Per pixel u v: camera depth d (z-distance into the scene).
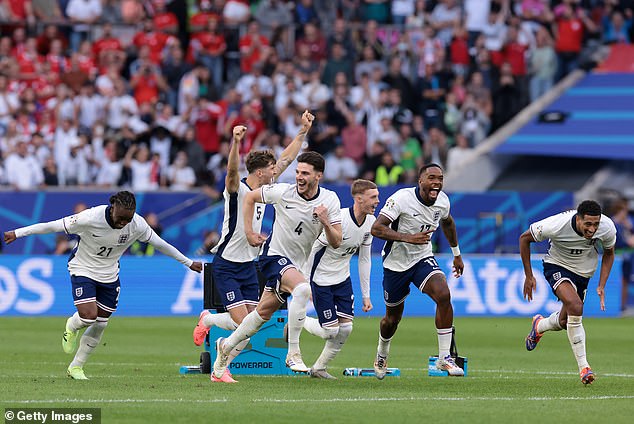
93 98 94.75
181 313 80.25
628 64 106.81
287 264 39.16
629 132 99.25
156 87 97.00
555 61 104.06
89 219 39.31
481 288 81.25
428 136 98.06
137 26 101.75
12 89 96.69
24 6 101.31
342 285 42.22
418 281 42.25
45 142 92.56
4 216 86.69
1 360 49.72
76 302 40.03
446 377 43.47
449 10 103.62
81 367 41.06
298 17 103.44
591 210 40.44
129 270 79.88
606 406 33.78
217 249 41.75
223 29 99.75
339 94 95.12
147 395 35.06
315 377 42.00
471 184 97.88
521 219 87.62
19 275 78.38
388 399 34.88
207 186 92.56
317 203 38.84
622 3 107.50
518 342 62.69
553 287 42.03
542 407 33.28
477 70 101.25
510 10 105.12
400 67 98.06
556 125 100.69
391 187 86.56
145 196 88.06
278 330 43.69
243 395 35.41
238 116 93.88
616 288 82.81
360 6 104.31
